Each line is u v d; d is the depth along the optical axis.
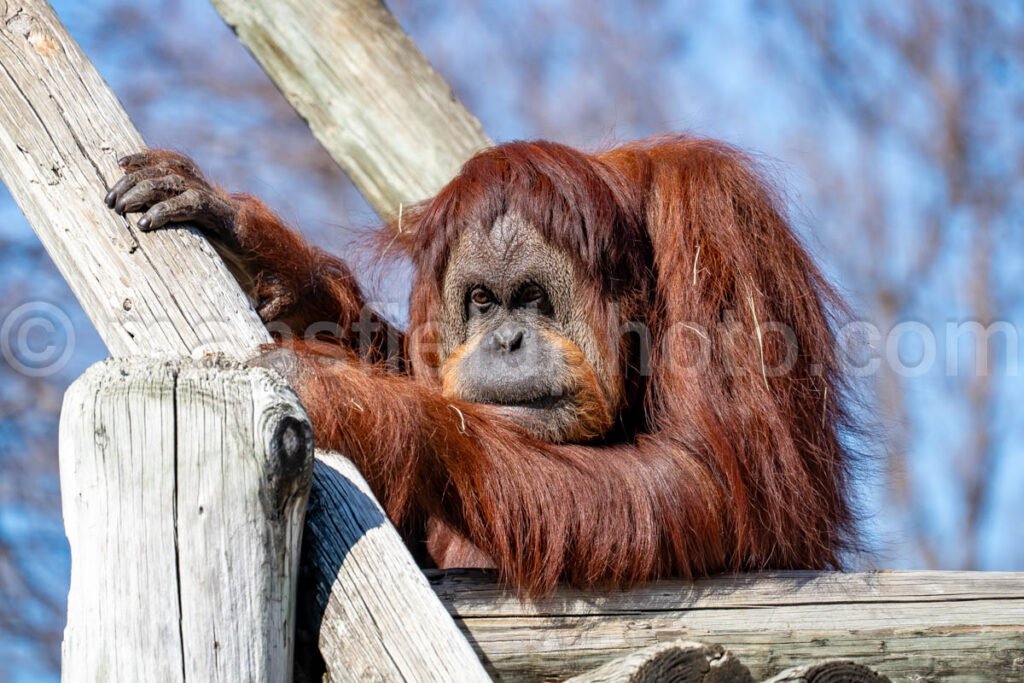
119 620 6.17
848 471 10.23
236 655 6.17
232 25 13.67
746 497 9.05
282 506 6.39
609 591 8.62
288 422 6.36
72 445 6.44
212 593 6.20
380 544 6.85
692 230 9.68
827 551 9.75
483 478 8.70
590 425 9.52
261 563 6.29
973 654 8.20
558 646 8.23
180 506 6.28
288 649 6.46
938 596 8.40
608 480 8.84
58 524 21.83
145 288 7.86
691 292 9.49
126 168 8.45
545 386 9.37
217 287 8.02
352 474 7.21
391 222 11.55
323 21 13.51
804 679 7.38
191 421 6.34
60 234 8.10
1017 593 8.43
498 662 8.20
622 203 9.88
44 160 8.36
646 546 8.67
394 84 13.39
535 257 9.64
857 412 10.53
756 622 8.32
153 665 6.12
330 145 13.48
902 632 8.24
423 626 6.56
